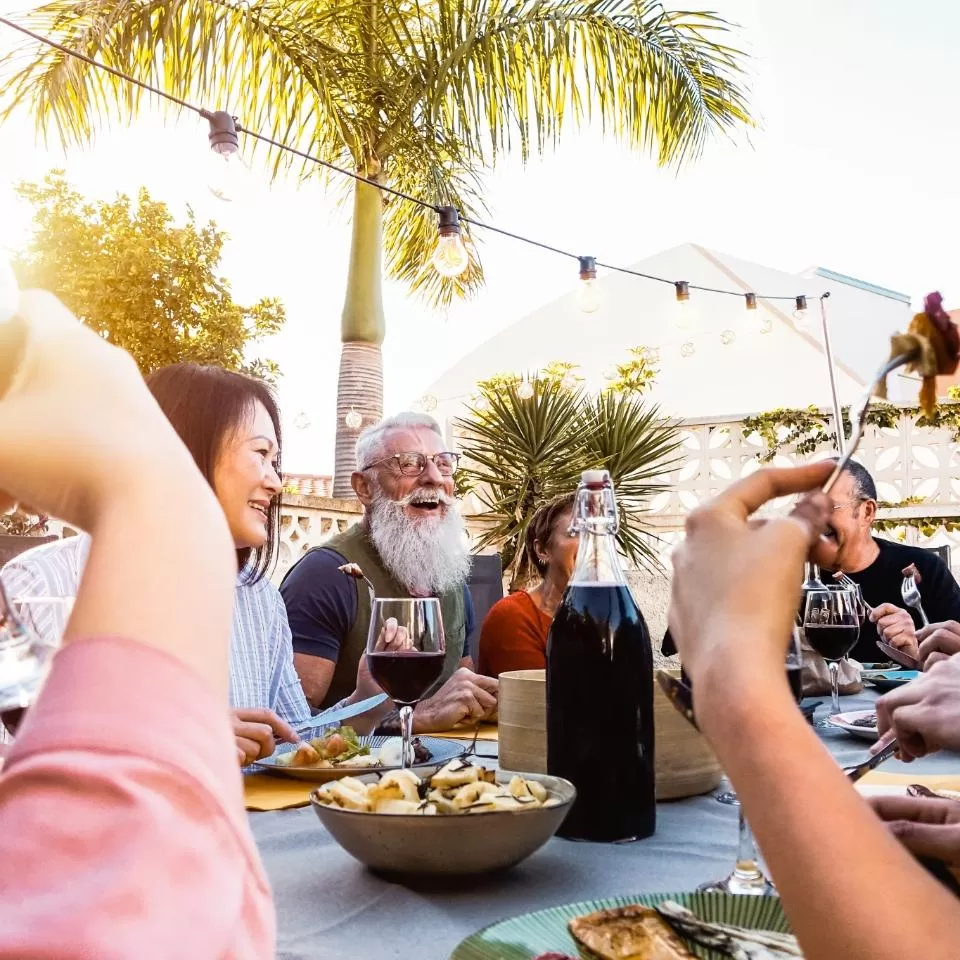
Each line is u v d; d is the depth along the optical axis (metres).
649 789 0.98
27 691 0.34
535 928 0.63
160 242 10.23
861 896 0.34
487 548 7.89
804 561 0.42
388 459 2.66
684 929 0.59
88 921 0.20
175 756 0.23
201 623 0.26
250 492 1.81
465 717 1.72
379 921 0.72
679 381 13.16
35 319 0.30
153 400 0.31
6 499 0.29
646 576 7.23
